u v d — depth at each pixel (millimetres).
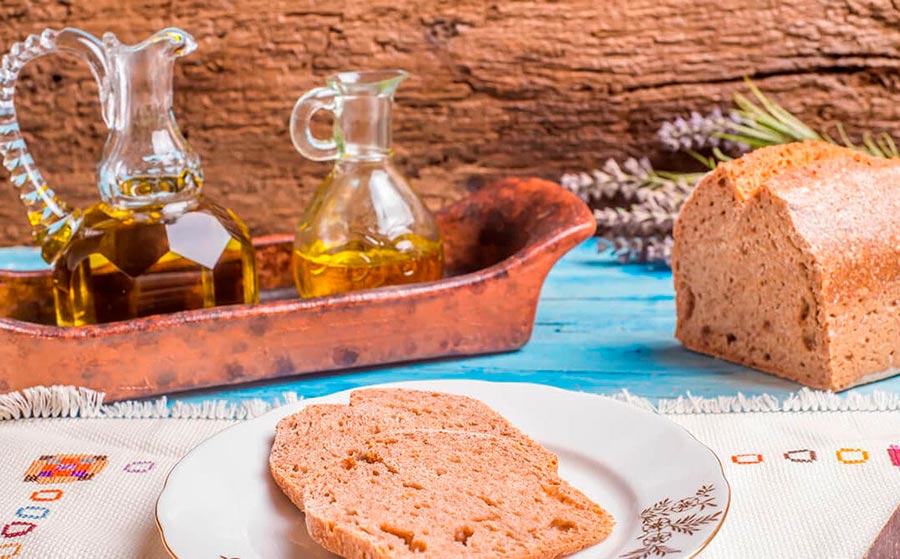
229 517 856
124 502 901
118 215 1035
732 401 987
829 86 1291
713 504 840
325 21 1287
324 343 1022
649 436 904
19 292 1072
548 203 1100
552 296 1187
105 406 998
